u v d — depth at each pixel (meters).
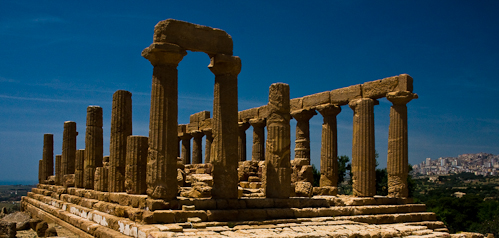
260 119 33.84
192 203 17.69
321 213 20.48
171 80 17.98
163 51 17.72
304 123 29.66
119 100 22.08
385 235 17.64
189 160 42.53
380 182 43.09
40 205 31.12
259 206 19.20
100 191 23.33
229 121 19.14
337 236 16.05
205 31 18.83
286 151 20.61
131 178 19.70
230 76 19.34
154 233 14.48
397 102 24.34
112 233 16.88
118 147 21.86
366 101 24.88
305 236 15.39
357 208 21.77
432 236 18.45
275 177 20.33
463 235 19.95
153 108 17.84
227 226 17.19
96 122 26.17
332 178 27.28
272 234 15.44
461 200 46.62
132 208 18.02
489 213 44.16
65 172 32.47
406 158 24.36
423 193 86.12
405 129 24.41
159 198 17.34
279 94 20.80
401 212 23.30
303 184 22.30
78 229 20.52
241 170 27.80
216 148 19.11
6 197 121.25
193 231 15.57
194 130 40.28
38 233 21.36
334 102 27.44
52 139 40.50
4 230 19.42
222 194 18.78
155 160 17.56
